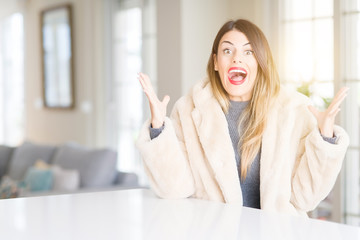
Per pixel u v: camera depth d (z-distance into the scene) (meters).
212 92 1.81
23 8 6.96
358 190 3.64
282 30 4.05
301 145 1.72
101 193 1.73
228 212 1.39
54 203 1.53
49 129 6.66
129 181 4.38
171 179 1.63
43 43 6.64
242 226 1.22
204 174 1.74
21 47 7.12
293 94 1.77
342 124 3.65
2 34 7.28
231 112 1.79
